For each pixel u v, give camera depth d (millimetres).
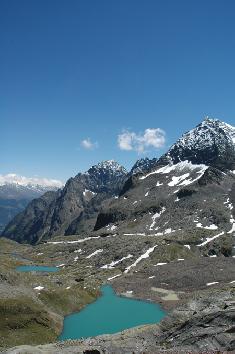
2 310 108312
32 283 149500
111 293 173250
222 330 64750
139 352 63812
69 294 148750
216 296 96562
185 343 66438
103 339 77438
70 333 113438
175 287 180750
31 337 102250
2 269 142625
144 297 163500
